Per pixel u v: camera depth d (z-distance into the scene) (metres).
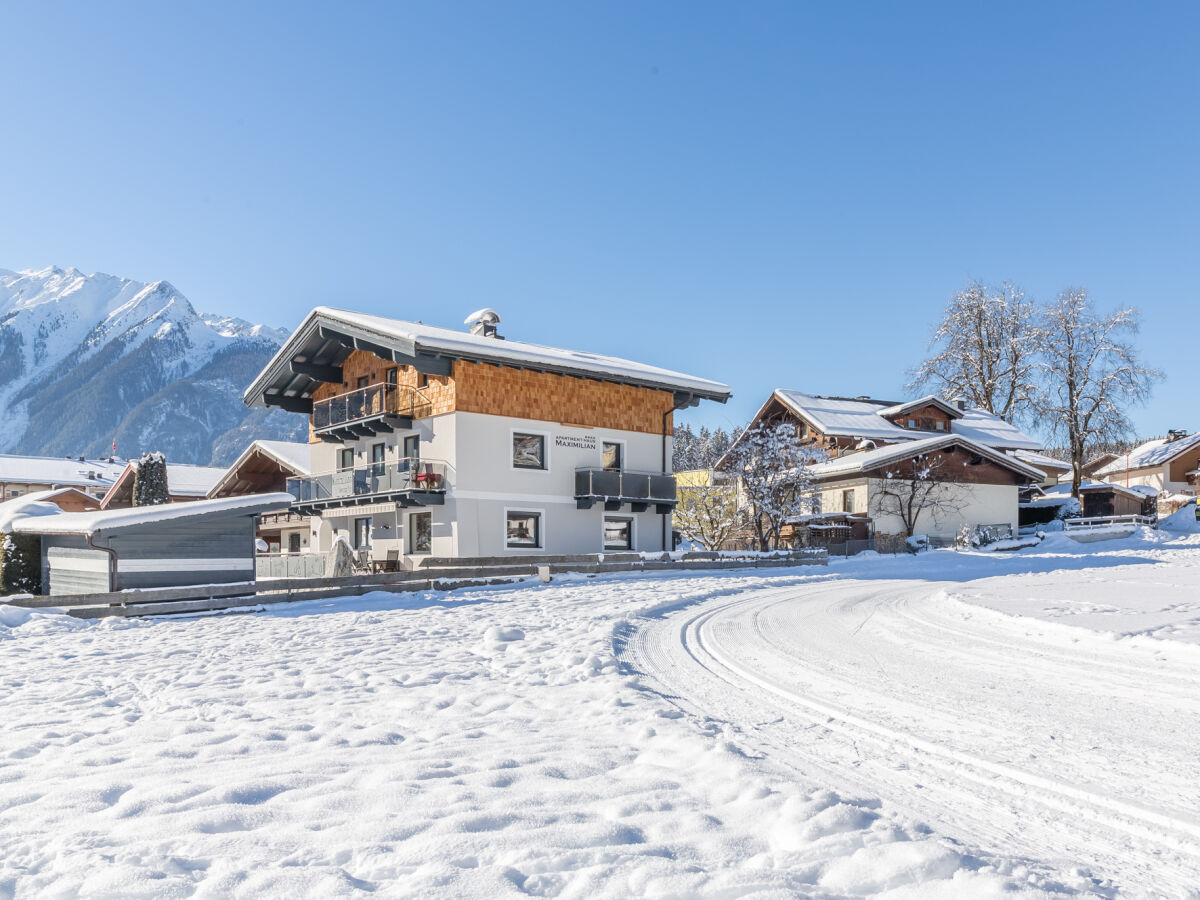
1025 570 26.12
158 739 5.94
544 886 3.23
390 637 12.38
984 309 54.09
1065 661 9.54
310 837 3.76
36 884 3.27
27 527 20.95
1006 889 3.20
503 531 27.22
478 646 11.25
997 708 7.16
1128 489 48.34
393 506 28.00
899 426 46.22
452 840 3.69
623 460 30.47
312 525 34.25
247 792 4.45
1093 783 5.05
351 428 30.30
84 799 4.39
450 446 26.70
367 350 28.27
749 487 35.84
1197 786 4.98
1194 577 20.03
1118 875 3.65
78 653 11.18
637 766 5.08
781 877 3.31
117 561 17.97
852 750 5.79
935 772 5.27
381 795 4.38
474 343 26.86
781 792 4.42
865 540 37.34
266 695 7.70
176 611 16.11
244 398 33.41
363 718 6.60
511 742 5.73
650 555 26.19
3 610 14.32
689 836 3.83
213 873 3.34
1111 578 20.25
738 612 15.23
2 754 5.55
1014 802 4.70
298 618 15.41
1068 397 51.41
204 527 19.16
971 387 54.62
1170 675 8.55
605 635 11.75
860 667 9.34
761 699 7.57
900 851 3.54
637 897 3.13
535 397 28.31
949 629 12.46
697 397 32.62
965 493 40.69
